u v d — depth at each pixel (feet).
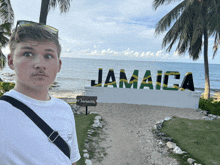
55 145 2.54
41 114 2.51
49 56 2.43
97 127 21.42
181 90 32.17
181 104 31.53
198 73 348.79
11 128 2.17
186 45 45.93
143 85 32.50
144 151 16.57
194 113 28.60
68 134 2.89
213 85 158.92
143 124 23.63
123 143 17.97
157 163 14.61
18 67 2.27
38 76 2.31
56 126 2.64
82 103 25.25
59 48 2.77
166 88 32.32
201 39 44.09
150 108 30.27
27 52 2.29
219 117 27.04
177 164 14.46
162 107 31.04
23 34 2.26
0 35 41.88
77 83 107.34
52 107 2.74
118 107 30.14
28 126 2.31
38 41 2.29
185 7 38.17
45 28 2.47
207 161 14.61
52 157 2.44
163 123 23.53
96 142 17.42
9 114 2.22
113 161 14.52
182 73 342.44
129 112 28.09
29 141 2.26
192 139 18.67
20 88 2.46
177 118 25.25
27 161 2.23
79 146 15.92
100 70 32.86
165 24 43.42
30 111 2.39
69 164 2.80
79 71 230.07
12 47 2.39
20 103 2.35
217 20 34.83
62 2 33.45
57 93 64.64
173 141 18.52
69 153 2.87
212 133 20.04
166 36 46.09
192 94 30.99
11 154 2.13
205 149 16.63
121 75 32.60
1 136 2.10
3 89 37.35
